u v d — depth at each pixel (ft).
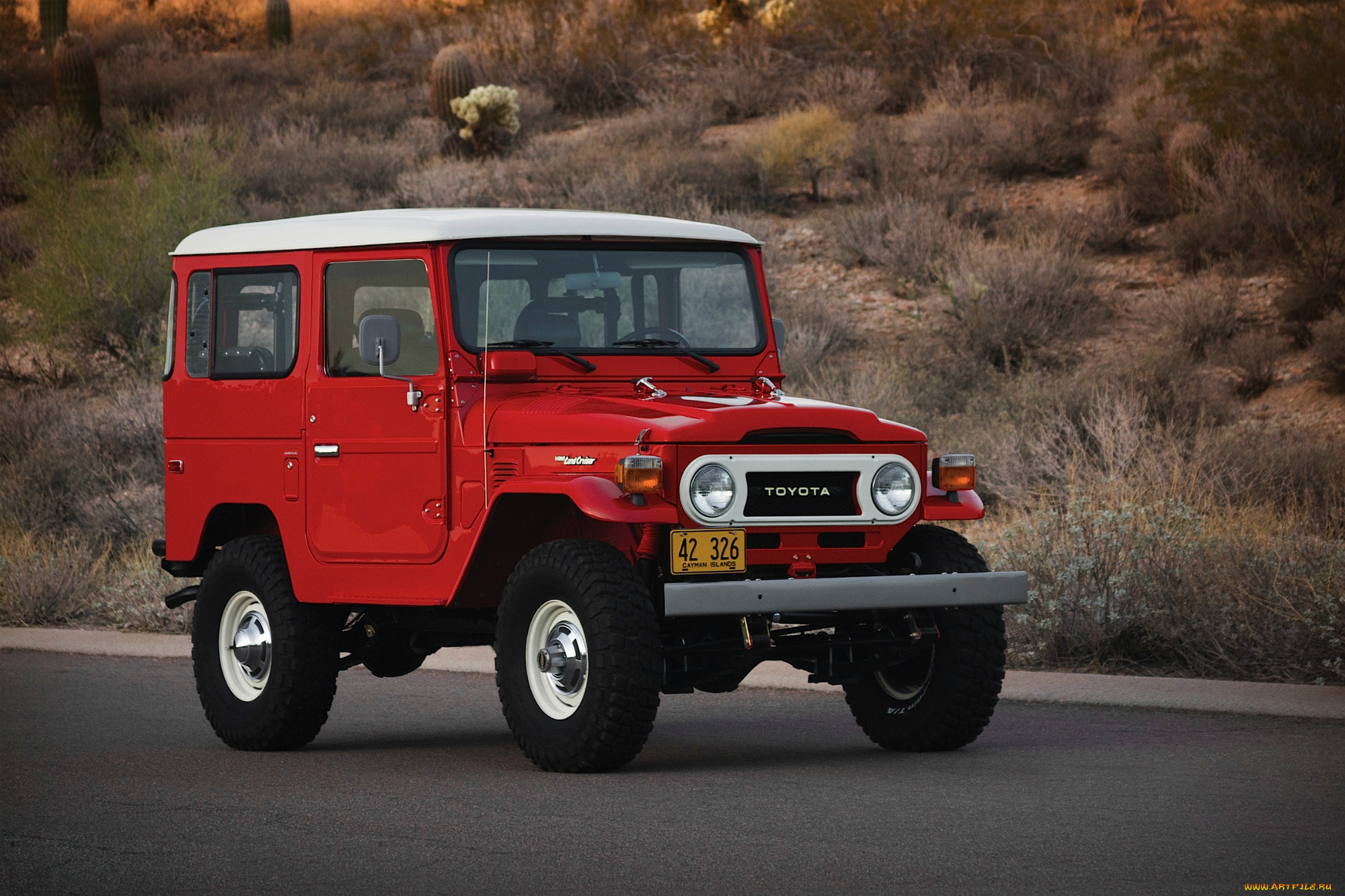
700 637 39.99
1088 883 27.53
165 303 127.44
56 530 92.84
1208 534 61.36
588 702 36.99
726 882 28.04
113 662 62.28
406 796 36.60
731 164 139.85
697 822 32.86
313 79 190.39
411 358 41.86
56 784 38.96
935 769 38.83
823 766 39.60
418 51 198.29
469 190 143.74
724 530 37.93
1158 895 26.78
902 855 29.71
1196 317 104.47
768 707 50.55
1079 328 108.68
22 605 73.82
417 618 44.24
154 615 70.64
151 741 46.03
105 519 91.61
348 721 49.93
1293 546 58.34
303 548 43.83
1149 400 92.32
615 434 38.14
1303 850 29.78
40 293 126.82
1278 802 34.01
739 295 45.55
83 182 140.46
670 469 37.60
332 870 29.63
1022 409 93.09
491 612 43.45
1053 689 49.37
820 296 119.14
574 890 27.78
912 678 42.19
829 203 136.87
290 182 153.48
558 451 39.11
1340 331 95.91
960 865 28.86
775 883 27.94
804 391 102.63
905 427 40.70
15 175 157.58
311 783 38.70
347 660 46.24
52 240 130.21
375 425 42.29
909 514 40.14
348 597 42.83
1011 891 27.12
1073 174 134.51
